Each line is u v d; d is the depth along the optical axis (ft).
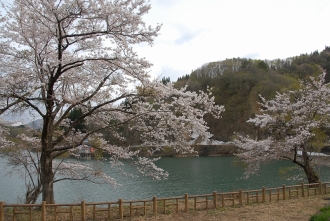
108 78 29.76
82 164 37.65
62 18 25.31
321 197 38.83
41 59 27.02
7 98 25.80
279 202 35.73
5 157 36.63
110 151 31.50
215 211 30.81
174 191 62.18
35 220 25.50
